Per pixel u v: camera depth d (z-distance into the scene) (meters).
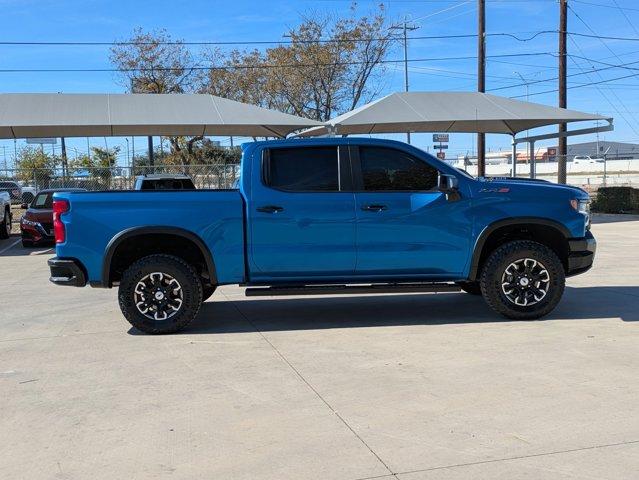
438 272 7.16
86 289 10.31
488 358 5.81
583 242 7.25
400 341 6.47
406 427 4.29
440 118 21.02
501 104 22.52
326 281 7.12
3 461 3.92
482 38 27.59
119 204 6.80
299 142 7.08
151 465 3.82
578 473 3.61
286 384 5.22
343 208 6.93
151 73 38.12
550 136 22.58
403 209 6.99
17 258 15.00
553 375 5.29
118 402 4.89
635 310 7.75
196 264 7.37
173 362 5.91
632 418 4.37
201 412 4.64
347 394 4.95
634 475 3.58
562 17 27.66
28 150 41.84
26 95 20.80
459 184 7.12
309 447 4.02
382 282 7.21
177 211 6.82
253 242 6.89
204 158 40.78
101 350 6.38
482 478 3.58
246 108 21.16
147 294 6.89
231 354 6.14
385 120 20.72
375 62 36.06
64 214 6.81
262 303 8.69
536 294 7.20
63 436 4.27
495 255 7.14
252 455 3.92
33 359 6.12
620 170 85.38
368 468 3.72
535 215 7.13
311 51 35.44
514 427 4.25
